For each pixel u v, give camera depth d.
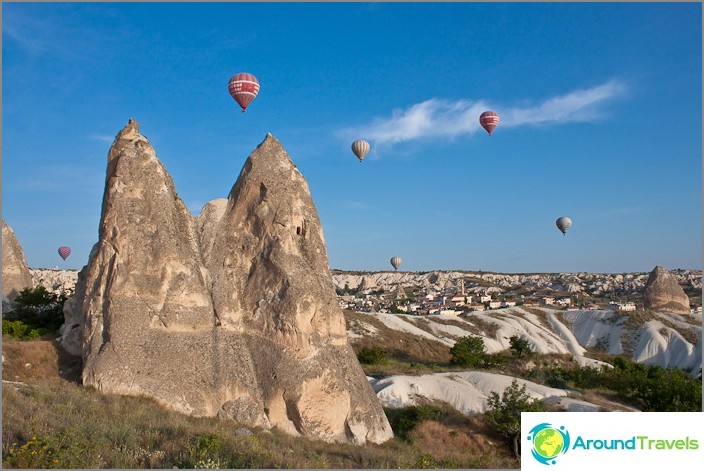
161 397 20.55
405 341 63.81
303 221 26.66
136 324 21.45
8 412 14.54
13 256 45.16
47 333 30.31
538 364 57.44
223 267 25.20
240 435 18.16
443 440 28.06
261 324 24.28
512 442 28.30
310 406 23.06
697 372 64.88
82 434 13.75
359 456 19.03
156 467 12.97
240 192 26.88
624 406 35.97
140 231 22.83
